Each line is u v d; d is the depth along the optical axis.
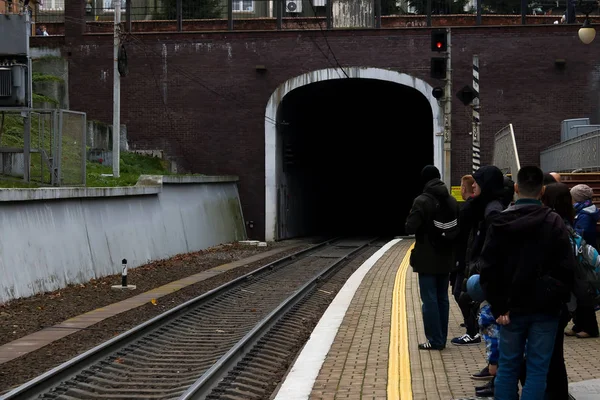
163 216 27.31
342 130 48.03
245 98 37.34
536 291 5.93
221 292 17.56
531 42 35.94
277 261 25.00
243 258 28.44
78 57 37.69
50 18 49.28
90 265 20.39
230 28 37.34
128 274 21.84
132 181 27.89
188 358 10.88
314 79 36.81
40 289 17.31
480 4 36.47
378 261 24.25
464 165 36.25
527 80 35.97
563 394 6.66
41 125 22.47
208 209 32.84
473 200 8.81
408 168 52.84
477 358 9.35
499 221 6.11
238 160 37.53
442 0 40.06
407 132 48.69
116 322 13.60
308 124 43.97
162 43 37.59
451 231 9.56
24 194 16.91
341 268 24.17
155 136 37.72
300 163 43.25
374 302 14.79
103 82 37.62
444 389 7.85
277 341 12.03
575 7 36.44
